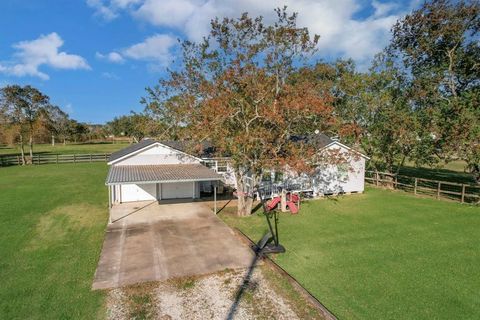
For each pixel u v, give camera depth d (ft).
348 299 25.14
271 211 53.36
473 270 30.30
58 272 29.63
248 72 45.39
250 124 46.14
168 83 57.57
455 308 23.89
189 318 22.62
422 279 28.45
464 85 65.77
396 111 70.49
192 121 48.67
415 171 107.55
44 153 160.56
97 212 51.98
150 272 29.71
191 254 34.14
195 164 63.36
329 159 49.80
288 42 46.37
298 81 50.29
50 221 46.37
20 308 23.61
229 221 47.44
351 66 92.58
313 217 49.49
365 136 79.71
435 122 58.59
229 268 30.71
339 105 83.51
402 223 45.98
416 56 69.05
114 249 35.45
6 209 52.80
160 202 59.82
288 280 28.09
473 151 52.24
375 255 33.96
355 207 56.24
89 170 106.52
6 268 30.40
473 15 60.08
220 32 46.55
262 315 22.99
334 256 33.71
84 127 276.00
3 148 201.67
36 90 127.24
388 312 23.35
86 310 23.48
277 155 45.88
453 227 43.88
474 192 70.64
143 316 22.82
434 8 63.31
